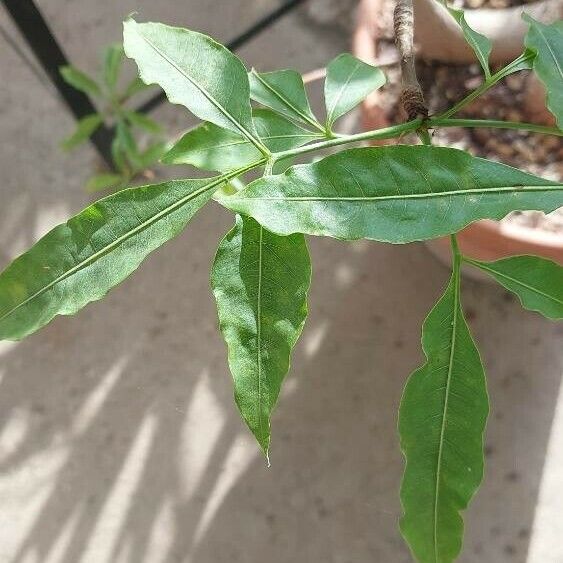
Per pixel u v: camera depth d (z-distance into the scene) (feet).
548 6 1.21
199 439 1.51
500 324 1.50
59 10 1.82
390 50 1.28
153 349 1.57
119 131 1.47
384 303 1.54
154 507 1.48
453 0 1.28
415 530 0.71
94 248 0.65
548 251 1.12
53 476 1.52
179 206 0.66
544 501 1.40
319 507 1.44
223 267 0.67
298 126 0.88
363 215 0.59
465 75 1.31
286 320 0.66
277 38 1.75
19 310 0.64
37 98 1.76
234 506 1.46
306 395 1.51
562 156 1.26
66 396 1.56
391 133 0.80
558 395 1.45
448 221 0.61
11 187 1.70
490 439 1.44
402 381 1.49
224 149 0.85
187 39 0.71
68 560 1.46
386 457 1.45
